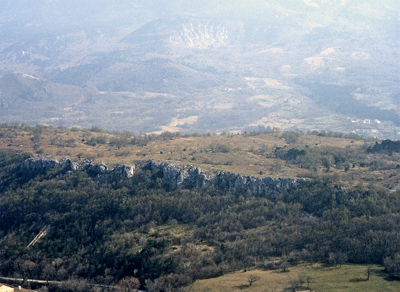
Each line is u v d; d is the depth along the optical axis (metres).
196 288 148.62
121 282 159.88
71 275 174.12
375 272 144.88
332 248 162.12
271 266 159.25
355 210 183.75
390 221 168.38
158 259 167.25
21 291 160.00
